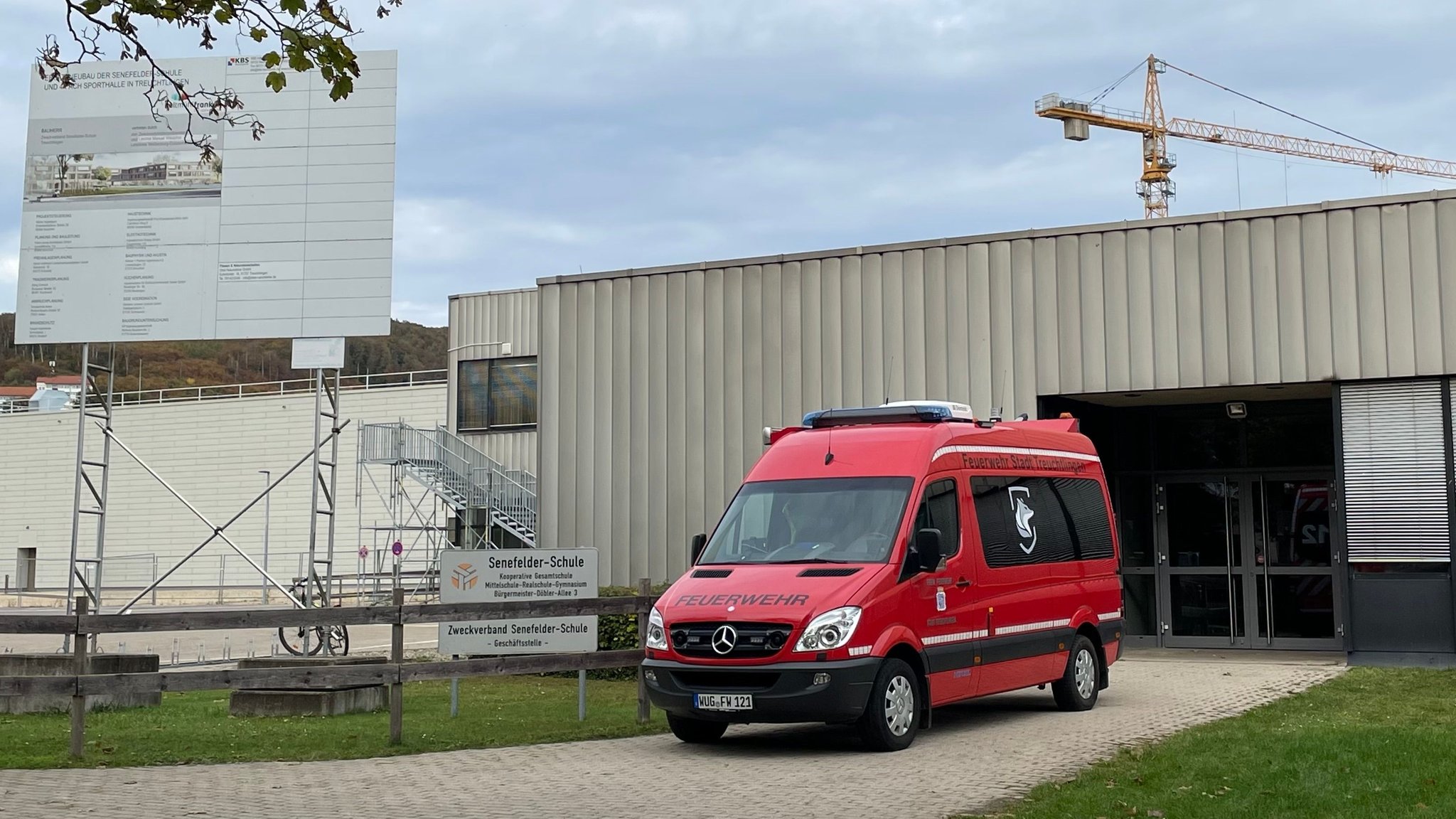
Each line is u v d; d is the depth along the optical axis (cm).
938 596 1063
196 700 1461
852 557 1037
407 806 793
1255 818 709
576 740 1089
